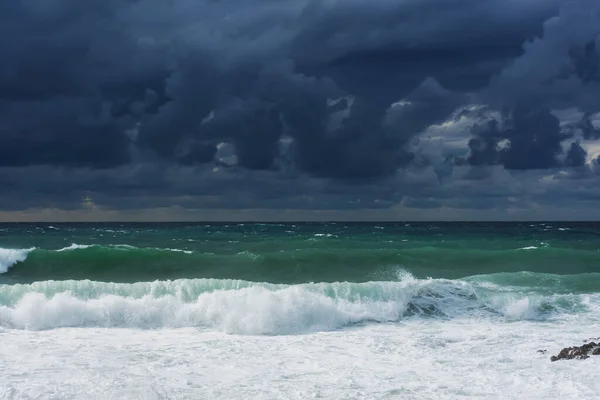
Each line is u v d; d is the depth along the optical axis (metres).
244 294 14.30
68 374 9.52
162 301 14.22
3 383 8.91
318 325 13.88
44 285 15.00
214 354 11.13
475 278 18.75
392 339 12.43
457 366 10.20
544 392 8.55
